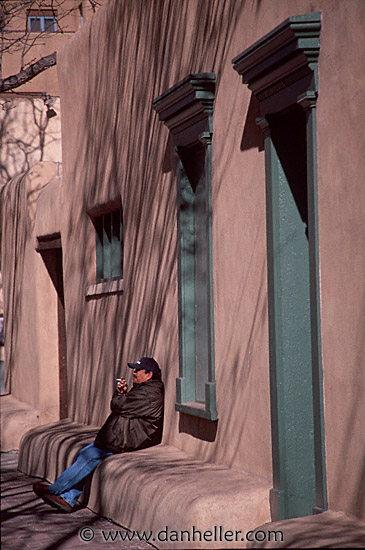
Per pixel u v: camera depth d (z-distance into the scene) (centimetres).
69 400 1525
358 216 729
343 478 748
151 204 1180
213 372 987
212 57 1002
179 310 1072
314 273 780
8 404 1900
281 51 807
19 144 2288
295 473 838
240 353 929
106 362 1343
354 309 734
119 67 1309
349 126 741
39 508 1150
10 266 2044
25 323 1894
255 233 900
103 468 1080
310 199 788
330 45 764
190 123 1043
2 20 1888
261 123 865
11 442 1714
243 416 923
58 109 2320
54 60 1684
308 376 848
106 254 1415
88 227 1447
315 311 779
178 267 1077
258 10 895
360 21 728
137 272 1227
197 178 1076
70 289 1525
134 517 971
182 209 1076
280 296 848
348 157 742
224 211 963
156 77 1171
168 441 1117
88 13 2553
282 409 839
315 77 780
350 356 738
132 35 1260
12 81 1717
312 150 784
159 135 1156
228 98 961
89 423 1420
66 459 1250
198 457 1027
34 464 1409
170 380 1110
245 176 921
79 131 1488
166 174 1132
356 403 730
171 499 884
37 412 1750
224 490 859
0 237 2166
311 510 838
